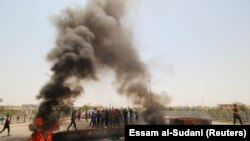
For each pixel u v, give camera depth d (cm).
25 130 1661
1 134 1391
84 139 1169
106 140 1184
